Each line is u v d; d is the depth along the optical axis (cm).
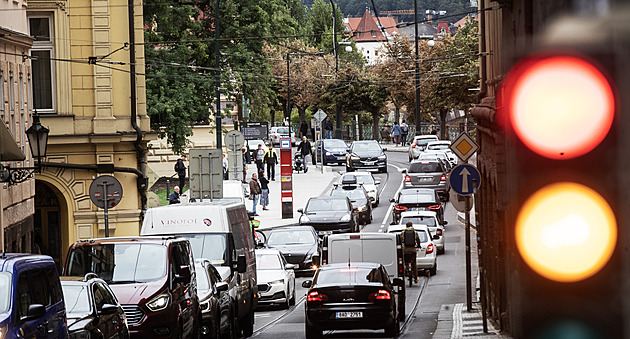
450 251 8731
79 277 3161
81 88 7919
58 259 7988
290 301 6569
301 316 5888
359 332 4759
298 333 4947
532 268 360
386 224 10406
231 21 11294
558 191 353
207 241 4706
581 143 346
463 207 4812
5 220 5575
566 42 349
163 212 4769
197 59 11012
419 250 7262
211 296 4106
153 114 10088
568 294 347
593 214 341
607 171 341
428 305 5825
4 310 2303
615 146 338
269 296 6191
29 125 6488
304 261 7731
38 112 7856
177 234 4725
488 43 4984
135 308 3447
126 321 3350
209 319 4034
